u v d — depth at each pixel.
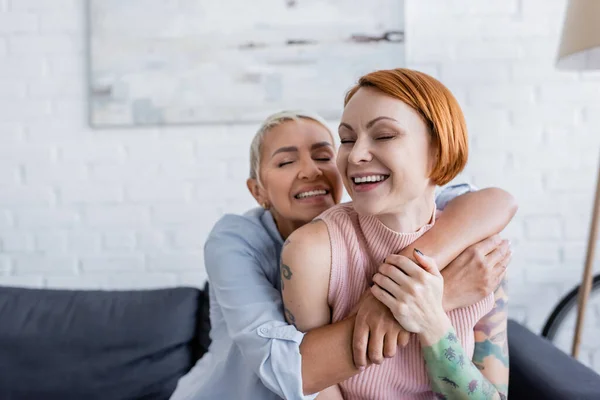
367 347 0.67
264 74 1.70
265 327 0.74
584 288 1.42
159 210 1.75
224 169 1.74
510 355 1.10
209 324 1.26
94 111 1.72
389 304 0.65
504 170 1.71
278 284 0.91
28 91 1.74
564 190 1.70
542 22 1.68
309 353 0.70
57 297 1.30
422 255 0.67
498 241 0.75
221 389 0.86
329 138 0.95
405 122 0.65
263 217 0.99
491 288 0.72
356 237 0.74
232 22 1.70
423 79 0.68
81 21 1.73
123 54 1.71
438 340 0.67
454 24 1.69
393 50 1.68
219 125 1.73
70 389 1.20
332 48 1.69
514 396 1.04
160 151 1.74
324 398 0.75
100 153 1.74
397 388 0.75
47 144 1.75
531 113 1.70
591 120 1.70
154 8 1.70
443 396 0.73
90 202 1.75
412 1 1.69
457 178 1.71
